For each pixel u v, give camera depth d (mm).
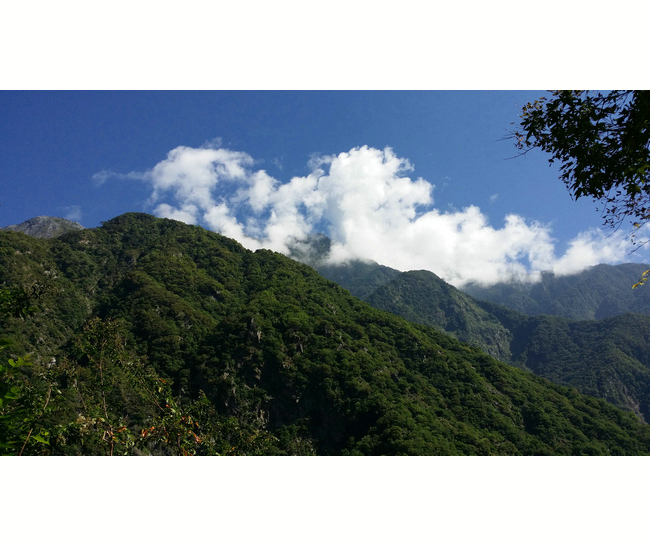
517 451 55594
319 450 56875
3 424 5363
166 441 8711
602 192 6059
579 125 5934
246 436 10867
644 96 5375
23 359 5082
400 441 46125
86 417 8031
